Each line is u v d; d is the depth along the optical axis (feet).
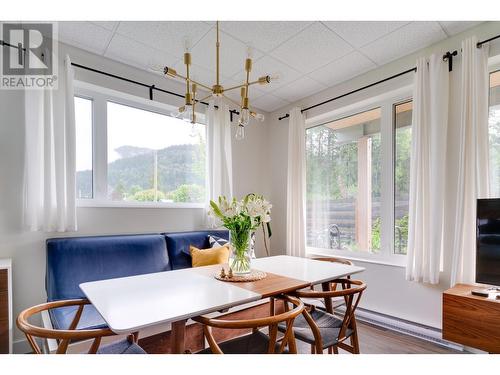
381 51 8.55
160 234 9.28
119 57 8.84
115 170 9.28
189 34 7.64
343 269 6.48
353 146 10.65
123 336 6.06
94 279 7.27
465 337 6.11
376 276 9.15
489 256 6.31
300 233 11.41
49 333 3.46
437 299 7.75
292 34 7.68
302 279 5.55
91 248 7.55
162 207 9.82
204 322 3.86
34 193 7.11
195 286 5.02
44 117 7.32
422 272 7.80
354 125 10.66
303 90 11.30
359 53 8.66
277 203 13.10
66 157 7.64
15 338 7.00
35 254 7.37
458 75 7.61
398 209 9.30
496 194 7.26
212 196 10.64
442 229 7.54
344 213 10.81
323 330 5.33
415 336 7.95
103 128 9.07
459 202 7.03
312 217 12.00
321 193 11.70
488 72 7.17
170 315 3.70
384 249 9.45
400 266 8.63
